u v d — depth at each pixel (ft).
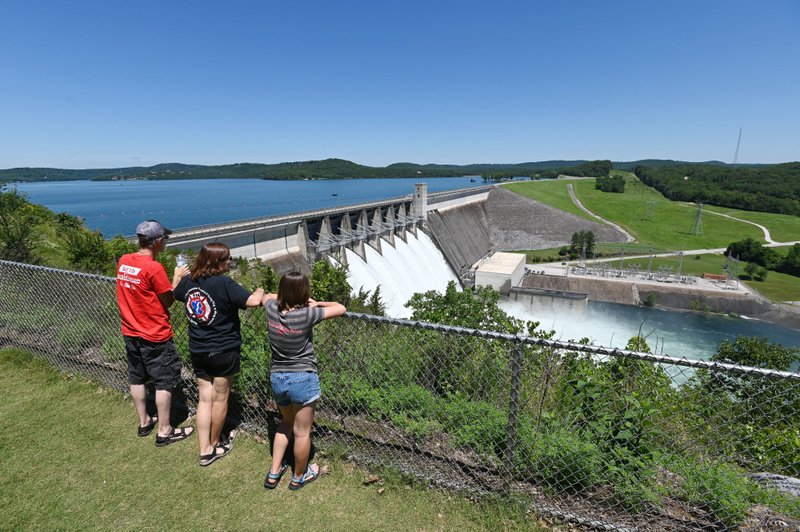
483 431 18.13
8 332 28.37
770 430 18.38
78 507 15.61
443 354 20.38
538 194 455.22
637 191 618.85
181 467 17.78
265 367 21.16
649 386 18.63
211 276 16.62
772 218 436.76
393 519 15.33
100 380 24.06
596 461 16.31
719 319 205.36
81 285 25.34
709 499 15.72
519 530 14.89
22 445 18.94
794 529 14.78
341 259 147.33
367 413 20.95
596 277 243.81
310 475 16.97
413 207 234.17
